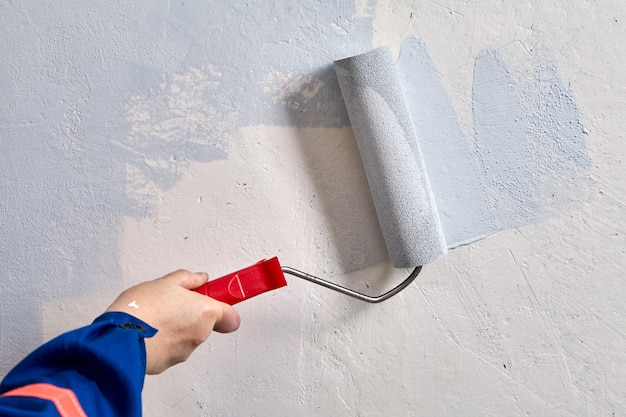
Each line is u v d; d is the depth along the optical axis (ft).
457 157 3.01
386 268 3.07
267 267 2.58
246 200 3.05
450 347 3.13
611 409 3.13
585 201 3.02
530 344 3.12
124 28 2.97
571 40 2.95
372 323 3.12
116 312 2.13
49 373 1.80
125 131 3.01
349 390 3.14
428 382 3.15
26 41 2.99
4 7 2.97
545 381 3.13
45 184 3.04
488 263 3.08
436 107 2.98
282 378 3.14
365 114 2.75
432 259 2.81
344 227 3.05
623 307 3.07
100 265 3.07
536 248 3.06
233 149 3.02
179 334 2.34
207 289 2.56
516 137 3.00
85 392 1.77
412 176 2.77
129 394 1.82
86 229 3.06
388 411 3.15
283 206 3.05
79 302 3.09
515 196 3.03
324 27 2.96
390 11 2.94
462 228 3.05
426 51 2.96
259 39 2.96
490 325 3.12
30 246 3.07
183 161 3.03
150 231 3.06
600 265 3.06
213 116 3.01
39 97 3.01
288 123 3.00
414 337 3.13
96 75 3.00
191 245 3.07
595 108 2.98
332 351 3.13
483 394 3.15
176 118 3.01
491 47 2.95
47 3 2.97
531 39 2.95
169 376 3.15
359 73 2.72
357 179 3.02
